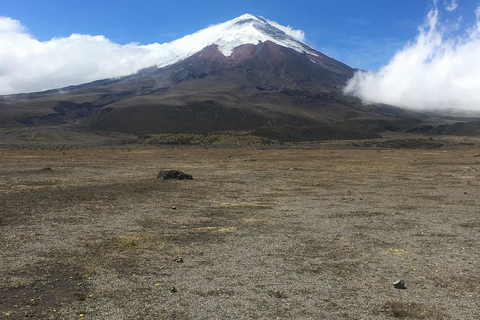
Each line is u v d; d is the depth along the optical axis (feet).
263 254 55.52
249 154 343.67
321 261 52.70
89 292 41.19
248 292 42.11
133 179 146.82
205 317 36.27
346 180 156.56
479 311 38.22
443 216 84.33
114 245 58.23
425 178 165.37
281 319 36.11
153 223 74.08
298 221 77.92
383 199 108.37
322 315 37.04
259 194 115.65
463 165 235.81
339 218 81.30
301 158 298.35
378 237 65.77
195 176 164.55
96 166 204.85
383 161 271.08
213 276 46.62
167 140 590.14
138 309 37.60
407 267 50.70
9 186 119.24
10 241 58.95
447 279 46.57
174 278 45.75
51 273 46.24
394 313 37.58
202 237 64.49
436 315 37.35
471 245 61.31
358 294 41.98
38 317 35.37
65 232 65.31
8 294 40.11
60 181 136.15
